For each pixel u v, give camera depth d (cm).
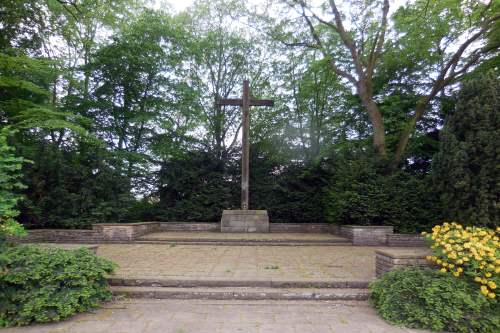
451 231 554
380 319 468
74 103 1634
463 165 778
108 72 1641
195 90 1845
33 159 1176
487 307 446
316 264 768
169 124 1697
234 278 611
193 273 654
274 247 1073
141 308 507
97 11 1480
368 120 1780
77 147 1553
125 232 1146
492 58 1382
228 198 1609
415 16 1296
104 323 443
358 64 1477
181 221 1591
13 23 1232
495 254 491
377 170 1328
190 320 457
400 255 561
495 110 774
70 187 1236
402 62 1602
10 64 1096
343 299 554
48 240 1134
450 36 1523
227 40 2044
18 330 418
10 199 510
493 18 1234
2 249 497
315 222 1614
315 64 1516
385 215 1227
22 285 461
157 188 1667
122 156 1631
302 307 518
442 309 438
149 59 1636
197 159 1656
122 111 1714
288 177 1664
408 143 1539
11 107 1193
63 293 466
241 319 463
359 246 1116
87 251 560
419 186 1238
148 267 714
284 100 1973
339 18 1459
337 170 1421
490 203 745
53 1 1317
